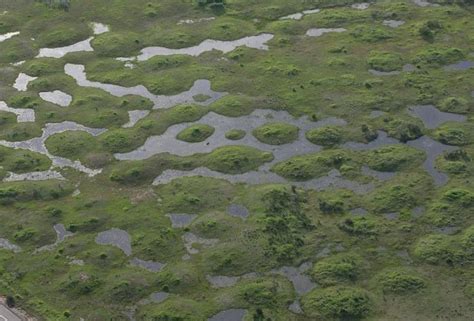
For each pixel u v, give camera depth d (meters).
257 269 52.00
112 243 54.94
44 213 57.94
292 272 51.69
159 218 56.88
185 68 74.94
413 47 76.00
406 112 67.12
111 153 64.12
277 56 75.81
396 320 47.44
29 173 62.44
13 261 53.72
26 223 57.03
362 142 63.66
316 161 61.59
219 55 76.81
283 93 70.31
